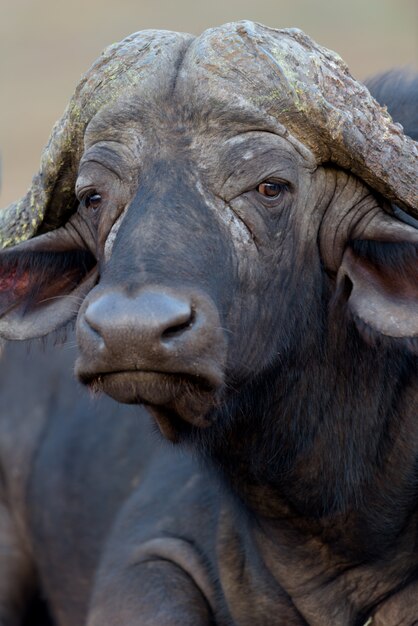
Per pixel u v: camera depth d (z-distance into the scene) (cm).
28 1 7062
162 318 888
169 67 1020
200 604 1200
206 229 972
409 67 1227
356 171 1052
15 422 1555
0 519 1541
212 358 926
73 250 1138
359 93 1043
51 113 5212
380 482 1105
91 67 1053
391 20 6506
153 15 6769
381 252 1055
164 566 1229
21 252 1122
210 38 1024
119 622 1212
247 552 1163
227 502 1177
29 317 1141
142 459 1385
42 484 1489
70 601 1439
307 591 1136
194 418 985
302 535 1121
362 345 1094
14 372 1589
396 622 1116
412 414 1108
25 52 6275
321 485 1102
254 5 6831
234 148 1000
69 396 1517
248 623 1165
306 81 1026
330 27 6412
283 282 1038
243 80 1012
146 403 941
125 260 933
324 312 1086
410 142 1046
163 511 1278
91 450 1448
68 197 1116
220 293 965
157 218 959
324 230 1070
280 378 1070
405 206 1050
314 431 1095
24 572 1533
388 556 1116
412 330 1015
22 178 4066
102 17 6862
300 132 1033
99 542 1397
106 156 1020
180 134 1003
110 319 888
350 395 1099
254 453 1090
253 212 1005
